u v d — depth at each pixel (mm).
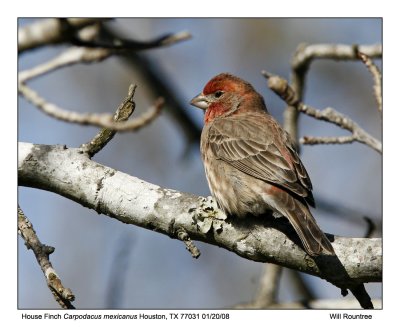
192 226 9594
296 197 10602
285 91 10953
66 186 9766
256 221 9773
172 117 15562
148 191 9719
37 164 9727
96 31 12570
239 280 15617
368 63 10945
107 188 9703
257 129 11594
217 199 10523
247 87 13031
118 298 12641
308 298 14648
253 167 11062
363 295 9414
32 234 9023
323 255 9266
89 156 9953
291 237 9508
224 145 11555
